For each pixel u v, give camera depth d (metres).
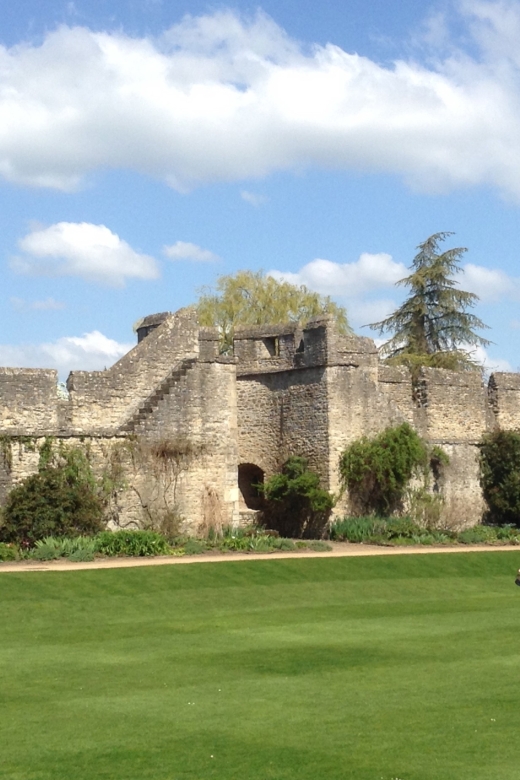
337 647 18.28
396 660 17.09
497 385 46.12
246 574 27.64
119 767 11.34
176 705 13.99
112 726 12.96
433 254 66.31
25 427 32.72
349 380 39.28
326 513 38.62
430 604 24.81
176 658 17.30
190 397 35.59
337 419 38.78
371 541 37.19
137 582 25.62
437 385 43.69
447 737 12.35
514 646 18.42
